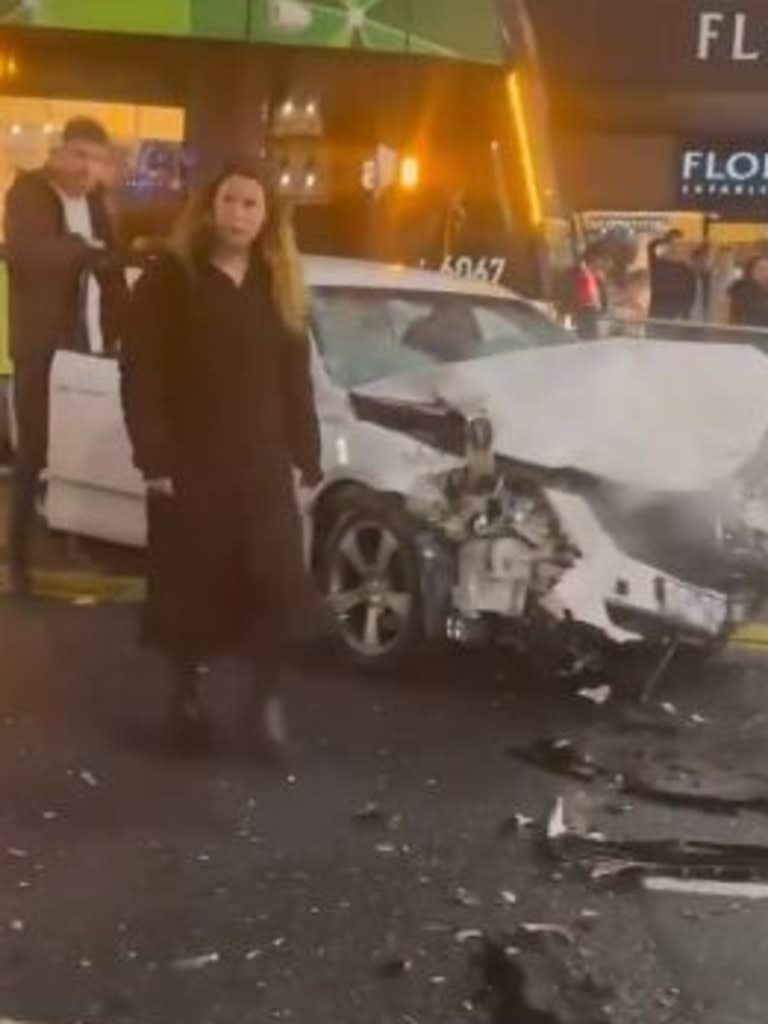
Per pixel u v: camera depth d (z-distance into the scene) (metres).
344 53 9.98
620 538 5.62
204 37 9.84
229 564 4.95
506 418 5.74
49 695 5.55
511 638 5.79
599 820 4.68
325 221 10.25
